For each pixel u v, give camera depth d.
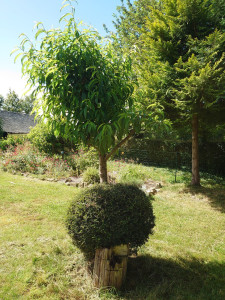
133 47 3.17
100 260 2.62
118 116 2.43
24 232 3.97
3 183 7.21
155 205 5.93
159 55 6.97
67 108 2.50
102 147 2.60
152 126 2.81
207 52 5.64
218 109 6.44
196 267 3.16
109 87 2.50
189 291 2.62
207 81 5.41
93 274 2.71
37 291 2.52
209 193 6.95
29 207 5.26
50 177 8.30
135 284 2.74
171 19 6.62
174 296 2.51
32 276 2.79
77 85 2.45
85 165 9.12
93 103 2.49
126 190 2.89
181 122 7.57
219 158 10.02
